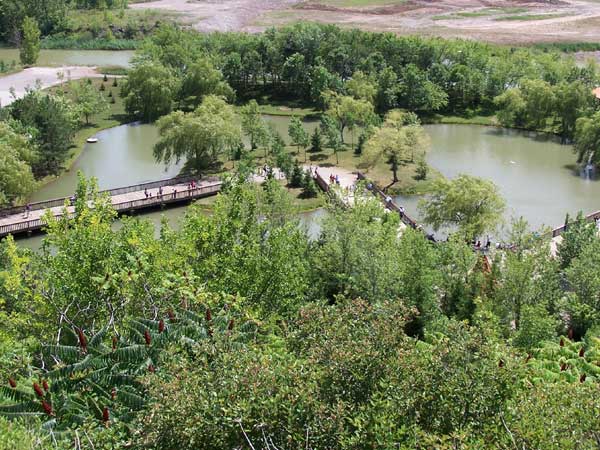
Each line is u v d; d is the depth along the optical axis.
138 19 196.75
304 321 25.20
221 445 19.31
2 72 150.00
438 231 78.38
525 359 27.30
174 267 39.19
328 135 104.75
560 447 19.08
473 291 54.03
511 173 99.56
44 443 21.77
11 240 39.81
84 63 162.50
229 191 52.09
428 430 20.41
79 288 34.84
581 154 101.75
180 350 26.52
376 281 52.53
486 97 133.88
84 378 25.39
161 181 90.75
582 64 161.38
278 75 142.38
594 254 54.31
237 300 32.78
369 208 63.06
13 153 82.81
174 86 125.50
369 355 21.22
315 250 58.47
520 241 57.25
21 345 30.38
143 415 21.31
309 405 19.73
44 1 189.75
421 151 95.00
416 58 141.12
